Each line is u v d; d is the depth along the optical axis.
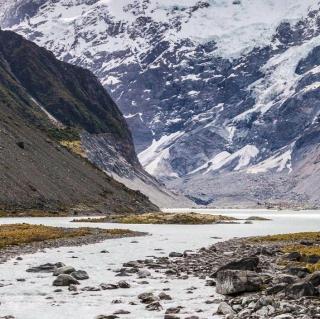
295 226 141.00
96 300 31.05
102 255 55.25
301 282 30.30
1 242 64.88
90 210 172.62
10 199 149.25
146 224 142.62
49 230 86.50
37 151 187.38
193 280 38.44
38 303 30.23
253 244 69.25
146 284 36.69
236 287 32.25
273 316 25.11
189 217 161.50
